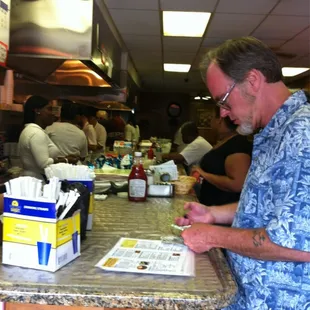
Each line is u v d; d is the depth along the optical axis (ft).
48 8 9.21
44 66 12.05
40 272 3.54
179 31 17.29
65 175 5.11
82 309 3.99
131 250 4.30
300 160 3.41
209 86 4.29
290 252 3.35
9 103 10.11
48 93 15.76
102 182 8.29
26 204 3.60
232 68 3.96
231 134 9.23
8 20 7.44
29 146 11.42
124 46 20.66
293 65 24.07
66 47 9.25
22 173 11.97
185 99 45.47
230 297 3.22
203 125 45.47
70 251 3.84
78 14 9.20
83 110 25.73
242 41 4.03
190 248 4.22
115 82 14.10
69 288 3.20
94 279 3.42
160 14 14.83
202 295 3.15
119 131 30.01
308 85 27.81
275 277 3.75
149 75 31.78
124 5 13.80
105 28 11.39
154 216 6.19
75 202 3.89
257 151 4.05
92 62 9.53
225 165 8.77
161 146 24.35
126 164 12.67
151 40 19.19
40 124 12.94
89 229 5.13
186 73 29.94
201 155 15.10
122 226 5.46
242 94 4.02
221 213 5.33
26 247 3.62
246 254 3.68
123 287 3.26
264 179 3.78
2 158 12.90
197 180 9.77
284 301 3.73
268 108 3.99
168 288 3.27
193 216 5.25
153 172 8.86
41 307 4.04
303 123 3.53
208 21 15.52
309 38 17.56
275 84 3.99
